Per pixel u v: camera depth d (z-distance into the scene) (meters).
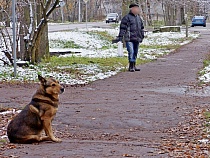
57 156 7.29
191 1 54.09
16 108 12.80
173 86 17.16
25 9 22.64
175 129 10.39
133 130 10.43
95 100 14.13
